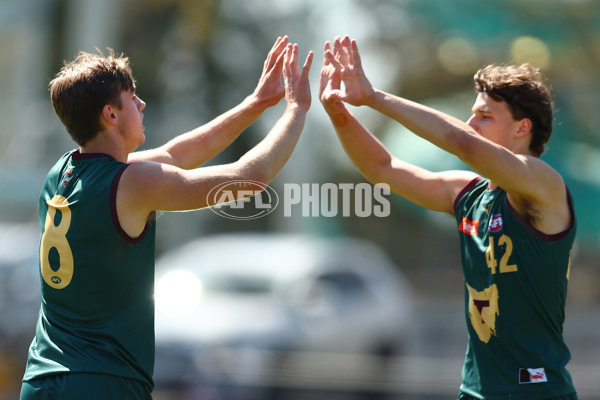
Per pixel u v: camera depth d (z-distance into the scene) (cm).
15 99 6638
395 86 6166
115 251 1140
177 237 6269
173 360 2728
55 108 1200
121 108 1194
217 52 6519
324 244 3731
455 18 5897
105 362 1131
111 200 1133
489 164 1188
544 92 1320
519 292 1254
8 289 3158
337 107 1373
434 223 6806
